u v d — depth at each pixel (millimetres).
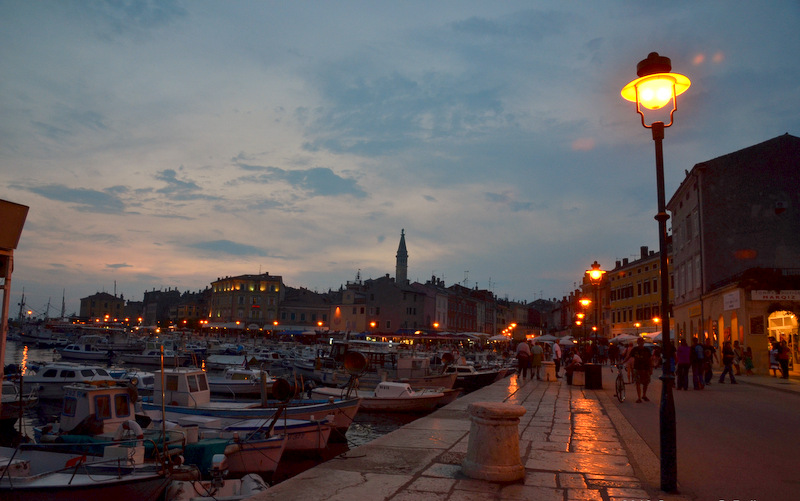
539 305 167625
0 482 9906
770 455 8906
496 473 6871
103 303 183625
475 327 123625
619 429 11391
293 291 128125
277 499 6113
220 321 124312
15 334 124938
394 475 7164
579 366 23719
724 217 37625
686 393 20719
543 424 12164
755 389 22500
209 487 11219
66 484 9859
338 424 20094
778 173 37125
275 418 14344
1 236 6977
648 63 7059
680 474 7492
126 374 33094
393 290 99125
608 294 78188
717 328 35594
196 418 17391
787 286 29625
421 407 25688
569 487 6660
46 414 27000
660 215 6887
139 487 10531
